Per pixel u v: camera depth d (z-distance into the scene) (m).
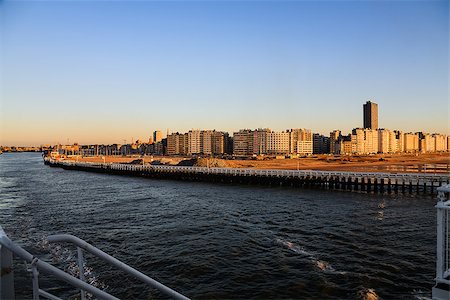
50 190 50.72
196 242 20.52
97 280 14.12
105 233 23.14
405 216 27.50
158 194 44.62
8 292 2.23
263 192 44.31
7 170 102.50
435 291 5.29
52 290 12.77
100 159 164.12
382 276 14.67
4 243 2.19
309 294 13.05
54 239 2.68
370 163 119.25
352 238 20.91
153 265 16.47
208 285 14.03
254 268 15.88
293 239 20.91
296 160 145.88
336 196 39.44
